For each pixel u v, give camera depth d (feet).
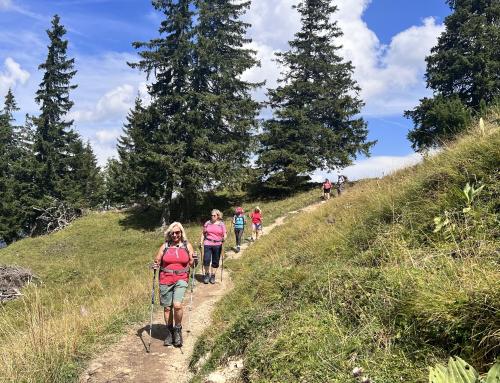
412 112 91.97
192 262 21.03
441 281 11.39
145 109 91.97
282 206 90.22
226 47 100.83
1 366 16.61
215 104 90.63
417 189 20.70
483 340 8.89
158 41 90.12
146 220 100.68
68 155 136.56
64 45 130.72
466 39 93.04
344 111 103.91
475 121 26.86
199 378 15.71
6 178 132.36
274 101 109.60
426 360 9.57
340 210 39.58
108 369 17.72
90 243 85.05
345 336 12.01
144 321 24.30
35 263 71.05
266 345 13.96
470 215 14.71
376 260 17.07
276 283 21.34
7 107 160.56
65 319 22.47
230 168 90.17
